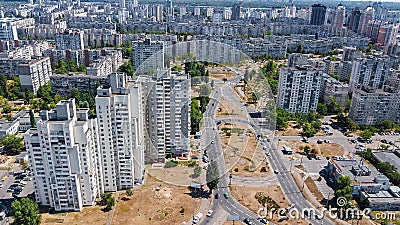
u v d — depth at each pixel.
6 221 169.25
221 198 191.38
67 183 171.12
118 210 178.75
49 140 161.62
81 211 177.25
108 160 185.75
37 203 178.00
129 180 193.75
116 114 175.75
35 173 171.00
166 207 182.12
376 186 194.38
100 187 188.75
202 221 173.50
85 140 166.88
